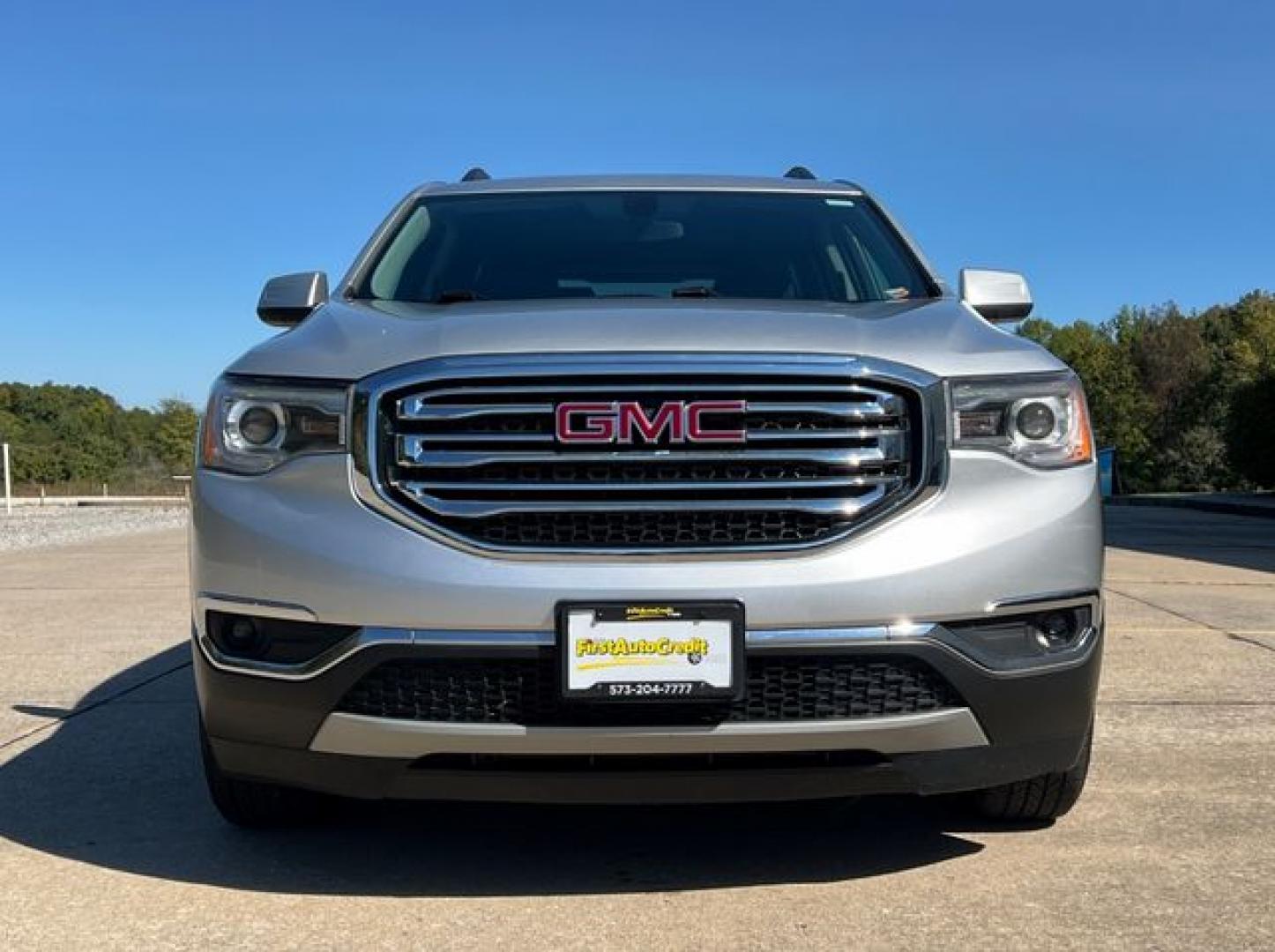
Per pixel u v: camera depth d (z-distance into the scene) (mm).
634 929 2914
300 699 2891
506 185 4684
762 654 2787
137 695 5680
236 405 3066
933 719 2861
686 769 2838
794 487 2865
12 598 9555
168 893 3174
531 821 3756
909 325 3207
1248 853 3420
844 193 4684
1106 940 2832
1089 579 3012
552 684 2805
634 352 2904
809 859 3410
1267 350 69812
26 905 3090
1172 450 74688
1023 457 3018
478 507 2850
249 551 2938
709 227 4336
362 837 3617
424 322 3191
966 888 3178
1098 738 4719
